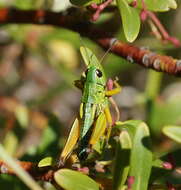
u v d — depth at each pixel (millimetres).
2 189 318
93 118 293
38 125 399
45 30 401
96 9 287
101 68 301
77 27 322
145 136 266
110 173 285
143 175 266
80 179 268
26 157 324
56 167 277
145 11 282
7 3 372
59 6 342
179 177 340
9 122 361
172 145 354
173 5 284
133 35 275
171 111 358
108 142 283
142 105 390
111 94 297
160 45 356
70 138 290
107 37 317
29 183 261
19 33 398
